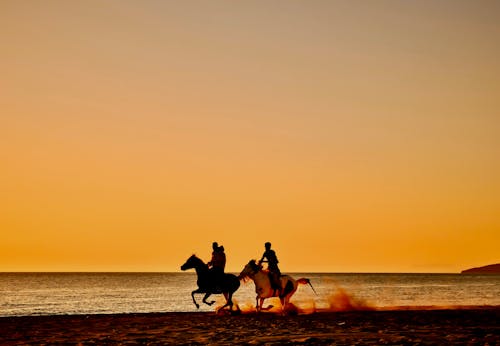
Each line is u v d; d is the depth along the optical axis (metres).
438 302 57.69
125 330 19.14
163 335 17.30
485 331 17.78
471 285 143.75
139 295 87.44
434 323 20.95
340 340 15.42
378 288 116.31
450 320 22.30
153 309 50.34
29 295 88.06
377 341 15.12
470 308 32.97
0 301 69.19
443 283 166.38
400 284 154.50
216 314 27.00
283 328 19.20
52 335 17.77
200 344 14.88
